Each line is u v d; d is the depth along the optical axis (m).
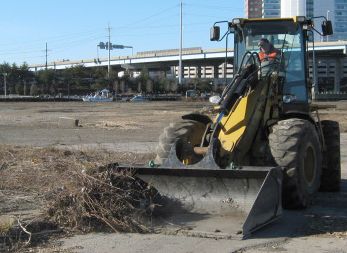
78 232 7.30
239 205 7.76
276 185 7.64
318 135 9.74
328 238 7.06
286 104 9.73
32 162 12.66
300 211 8.60
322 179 10.60
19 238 6.94
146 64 149.00
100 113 45.00
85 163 10.58
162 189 8.22
